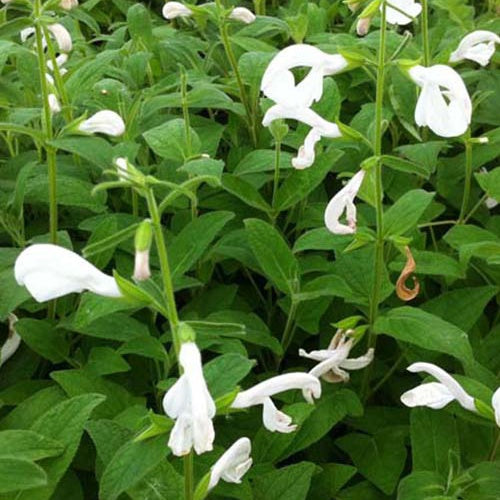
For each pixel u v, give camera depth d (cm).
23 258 32
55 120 60
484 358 50
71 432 37
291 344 55
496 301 57
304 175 54
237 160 61
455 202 61
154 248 51
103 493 33
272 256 49
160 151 52
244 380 50
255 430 47
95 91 60
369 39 64
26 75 57
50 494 36
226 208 57
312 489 45
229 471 37
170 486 36
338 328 49
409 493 41
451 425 44
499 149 59
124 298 32
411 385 52
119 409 43
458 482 40
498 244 48
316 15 75
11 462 34
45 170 57
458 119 40
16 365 49
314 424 46
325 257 58
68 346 48
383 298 48
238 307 55
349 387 52
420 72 41
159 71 72
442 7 72
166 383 43
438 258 51
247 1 89
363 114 60
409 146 56
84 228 52
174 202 55
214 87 60
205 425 29
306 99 43
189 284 48
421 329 45
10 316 49
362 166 43
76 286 33
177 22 84
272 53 63
